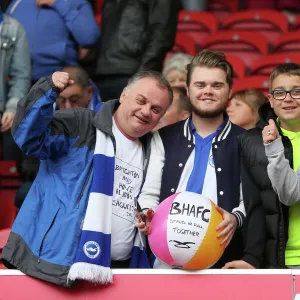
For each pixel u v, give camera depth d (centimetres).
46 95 871
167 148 966
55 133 908
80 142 920
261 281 869
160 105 924
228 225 880
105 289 883
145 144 965
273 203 923
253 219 930
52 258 878
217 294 872
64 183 904
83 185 903
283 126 966
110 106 938
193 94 969
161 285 879
